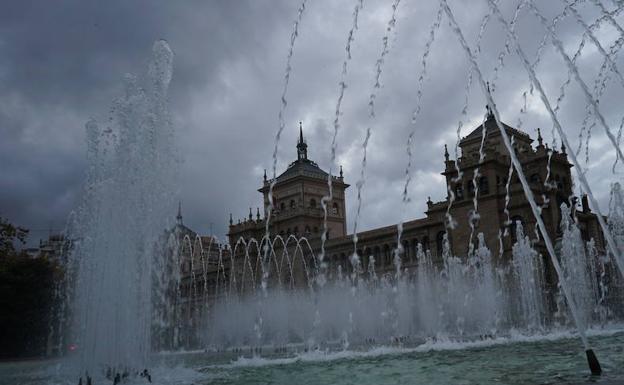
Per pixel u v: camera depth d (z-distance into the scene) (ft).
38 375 100.27
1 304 220.84
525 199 223.10
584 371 55.47
